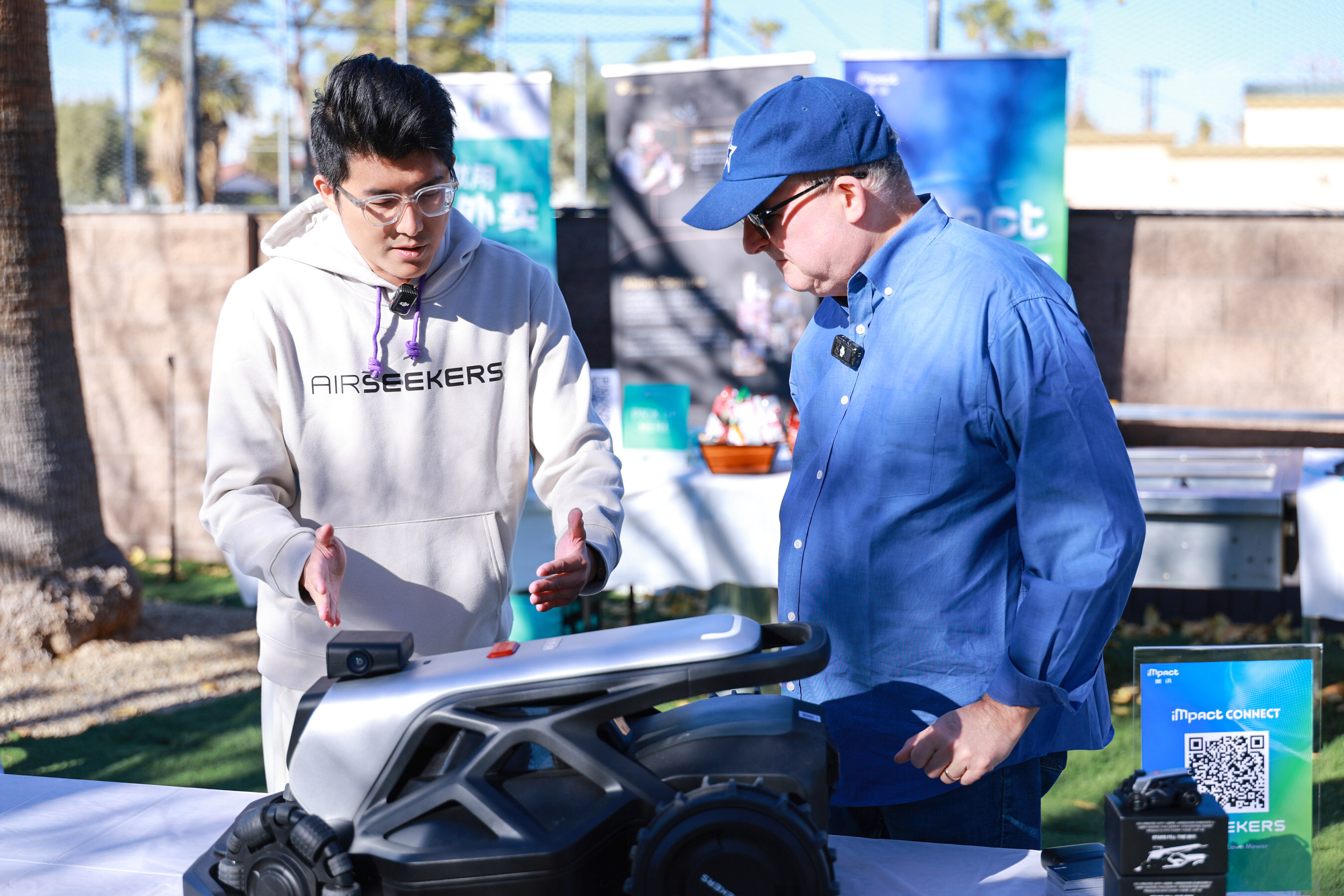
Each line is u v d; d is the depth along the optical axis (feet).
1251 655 3.53
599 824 3.05
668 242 15.69
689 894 2.91
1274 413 14.38
